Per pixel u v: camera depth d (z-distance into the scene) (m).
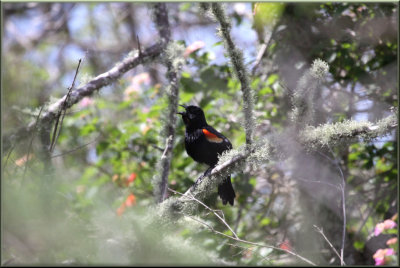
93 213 8.09
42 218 5.90
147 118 11.55
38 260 5.75
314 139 6.73
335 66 10.91
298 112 6.67
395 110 6.64
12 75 8.80
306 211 10.66
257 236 10.74
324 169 10.59
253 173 11.48
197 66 11.67
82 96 8.43
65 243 5.80
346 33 10.66
